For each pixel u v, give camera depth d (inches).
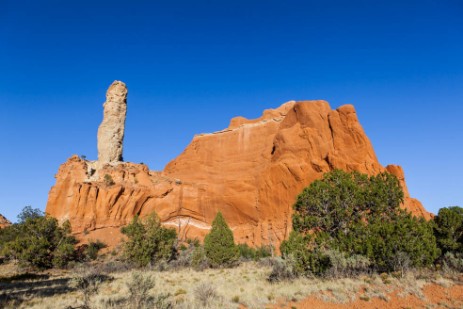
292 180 2372.0
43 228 1950.1
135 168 3056.1
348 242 907.4
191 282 1024.9
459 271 870.4
